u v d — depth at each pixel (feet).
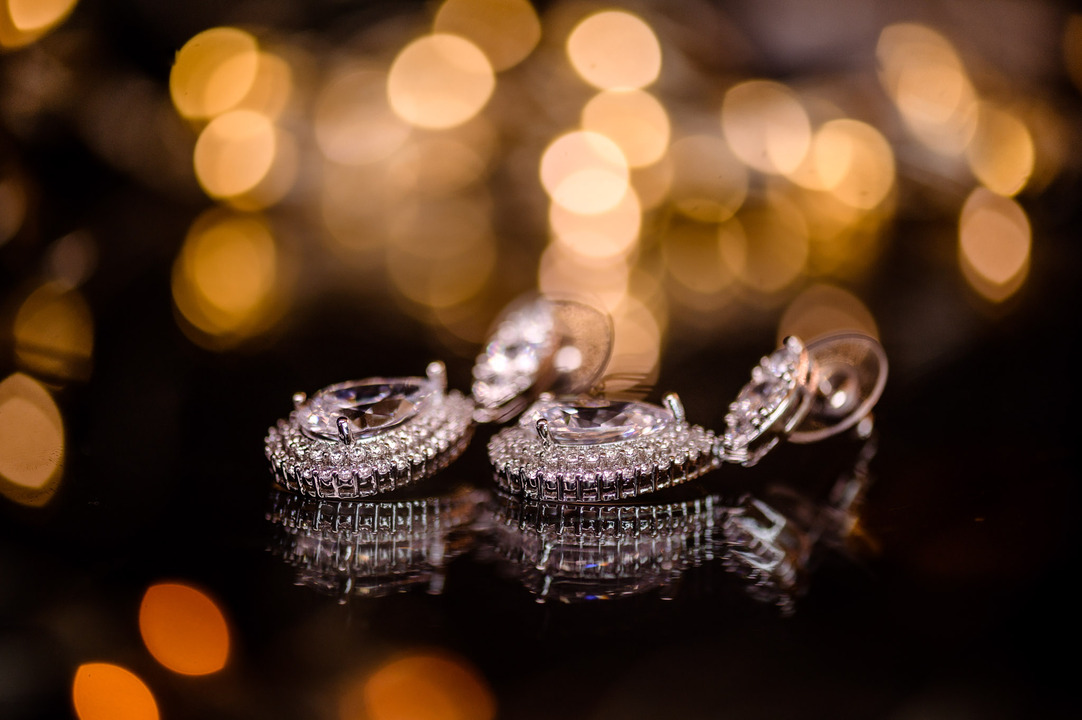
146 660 0.38
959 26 0.68
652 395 0.52
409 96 0.74
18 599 0.39
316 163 0.77
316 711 0.36
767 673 0.36
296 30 0.72
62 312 0.59
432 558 0.41
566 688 0.36
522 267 0.71
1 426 0.49
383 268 0.71
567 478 0.41
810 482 0.45
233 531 0.42
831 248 0.71
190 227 0.71
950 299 0.61
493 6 0.72
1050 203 0.68
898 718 0.35
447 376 0.55
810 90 0.73
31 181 0.63
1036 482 0.44
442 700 0.36
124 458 0.47
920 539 0.41
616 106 0.74
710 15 0.72
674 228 0.76
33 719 0.37
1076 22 0.66
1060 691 0.36
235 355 0.57
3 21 0.59
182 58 0.67
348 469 0.42
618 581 0.40
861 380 0.45
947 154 0.70
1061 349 0.55
